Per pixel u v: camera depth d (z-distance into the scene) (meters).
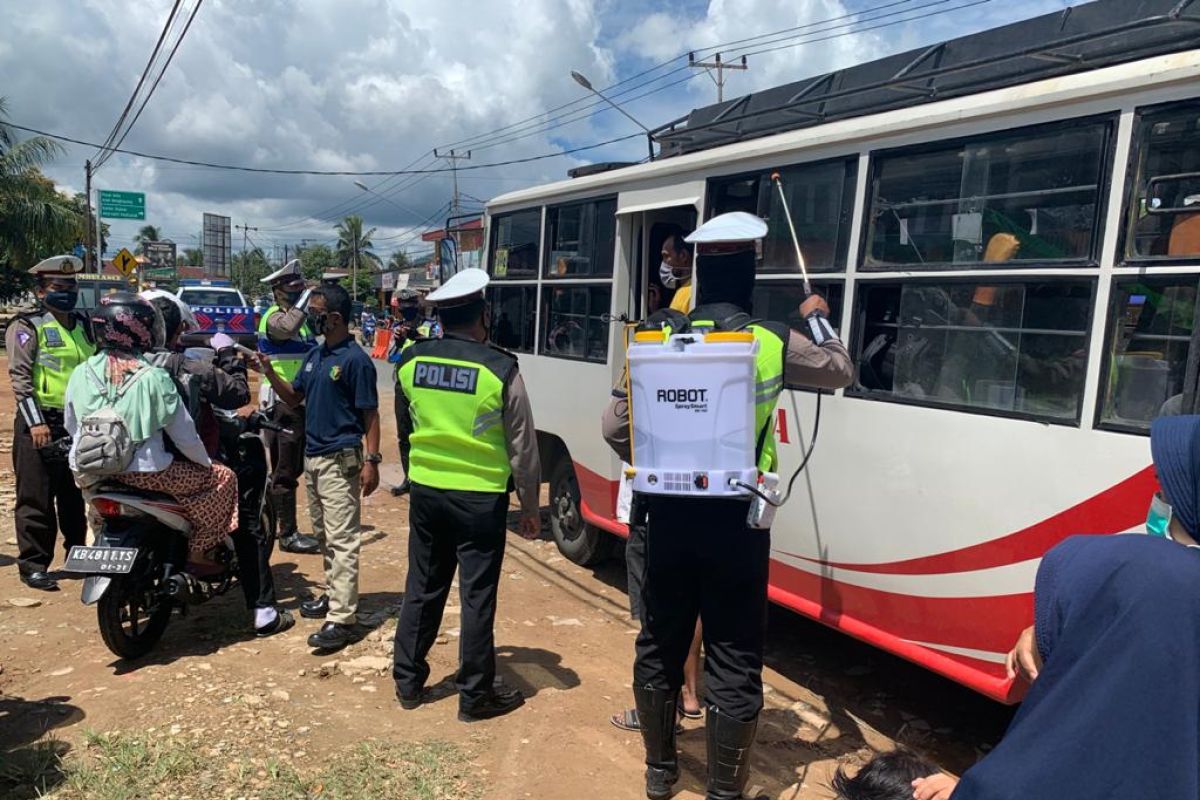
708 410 2.74
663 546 3.00
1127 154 2.92
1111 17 3.53
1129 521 2.88
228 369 4.96
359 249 69.62
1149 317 2.87
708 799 3.09
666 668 3.20
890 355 3.76
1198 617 1.22
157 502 4.21
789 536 4.22
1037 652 1.47
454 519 3.82
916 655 3.60
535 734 3.81
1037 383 3.19
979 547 3.34
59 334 5.37
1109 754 1.20
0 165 28.52
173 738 3.60
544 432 6.55
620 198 5.58
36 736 3.62
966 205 3.45
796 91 4.88
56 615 5.05
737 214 3.17
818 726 4.07
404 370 3.97
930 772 2.07
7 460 9.29
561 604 5.61
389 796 3.30
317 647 4.56
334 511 4.59
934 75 3.75
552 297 6.48
